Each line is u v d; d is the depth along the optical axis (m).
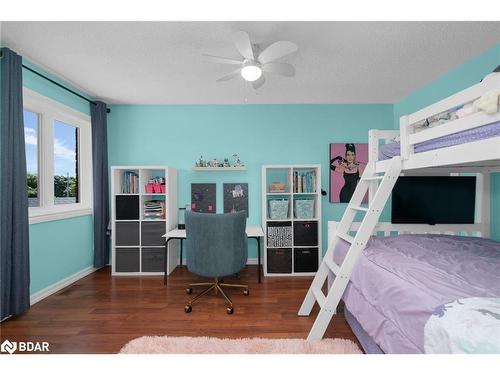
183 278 3.18
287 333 1.96
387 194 1.76
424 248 1.86
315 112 3.76
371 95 3.43
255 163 3.77
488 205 2.41
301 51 2.31
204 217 2.28
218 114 3.75
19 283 2.17
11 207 2.11
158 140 3.74
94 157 3.41
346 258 1.79
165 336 1.91
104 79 2.89
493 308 0.94
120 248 3.31
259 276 3.06
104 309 2.35
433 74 2.80
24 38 2.09
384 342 1.32
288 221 3.33
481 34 2.07
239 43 1.81
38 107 2.71
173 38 2.11
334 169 3.74
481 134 1.20
